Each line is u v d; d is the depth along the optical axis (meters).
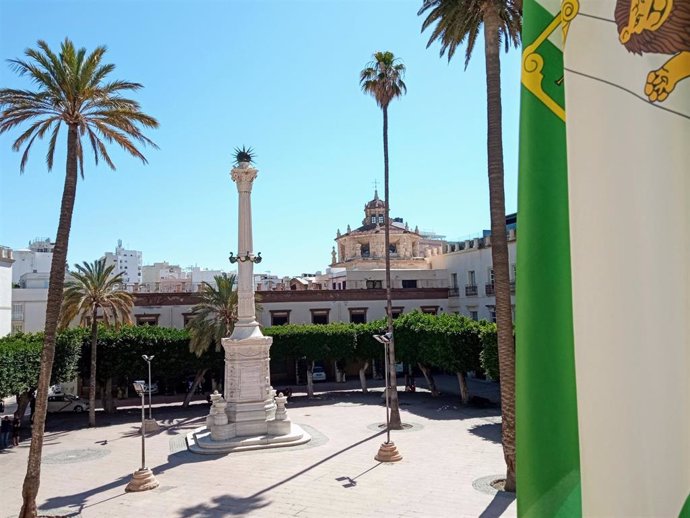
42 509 15.41
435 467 18.20
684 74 2.71
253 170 24.86
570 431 3.04
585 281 2.93
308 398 37.50
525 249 3.22
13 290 47.12
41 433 14.62
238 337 24.11
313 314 47.22
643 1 2.84
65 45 16.22
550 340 3.12
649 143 2.78
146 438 25.75
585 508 2.86
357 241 64.50
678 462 2.64
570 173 3.02
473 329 31.34
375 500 14.86
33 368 27.52
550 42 3.33
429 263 57.47
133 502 15.66
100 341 33.72
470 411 30.09
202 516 14.20
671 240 2.71
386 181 28.33
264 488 16.48
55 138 17.73
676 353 2.67
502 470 17.55
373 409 32.00
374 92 28.02
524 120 3.33
